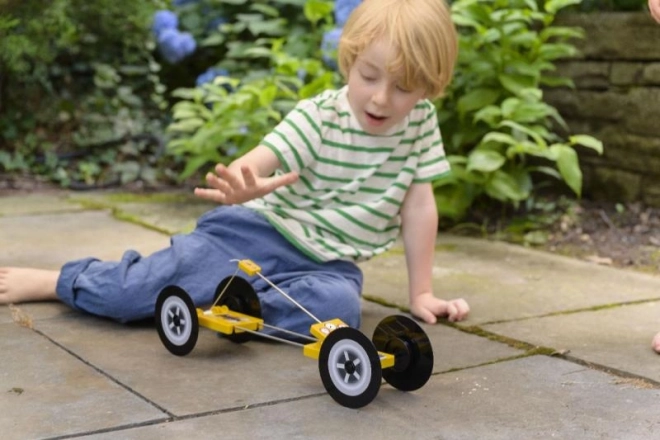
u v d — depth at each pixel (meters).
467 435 1.82
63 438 1.77
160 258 2.53
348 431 1.83
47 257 3.32
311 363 2.24
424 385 2.08
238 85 5.06
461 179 4.04
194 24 5.65
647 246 3.75
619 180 4.28
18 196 4.66
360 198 2.54
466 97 4.04
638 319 2.68
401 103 2.37
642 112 4.15
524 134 4.04
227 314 2.35
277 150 2.39
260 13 5.51
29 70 5.32
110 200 4.58
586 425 1.88
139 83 5.67
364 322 2.63
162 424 1.85
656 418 1.92
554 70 4.50
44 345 2.35
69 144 5.35
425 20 2.31
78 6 5.21
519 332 2.53
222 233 2.56
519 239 3.87
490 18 4.08
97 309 2.54
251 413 1.91
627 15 4.18
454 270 3.29
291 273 2.50
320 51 4.68
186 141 4.52
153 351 2.32
